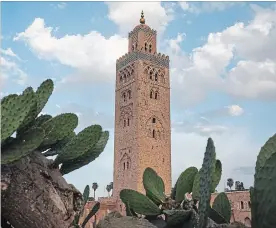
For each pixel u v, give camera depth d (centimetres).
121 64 7044
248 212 2575
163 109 6650
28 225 461
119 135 6706
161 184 610
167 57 6956
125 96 6794
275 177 322
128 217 559
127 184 6306
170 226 512
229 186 5347
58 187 493
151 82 6669
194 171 574
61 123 537
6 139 428
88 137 517
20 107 406
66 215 484
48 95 531
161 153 6425
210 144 384
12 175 449
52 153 545
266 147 342
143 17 7075
